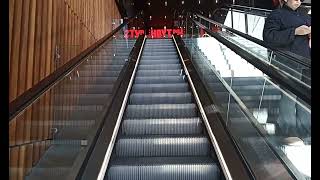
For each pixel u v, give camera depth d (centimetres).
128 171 401
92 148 399
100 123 457
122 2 1872
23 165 441
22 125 435
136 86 752
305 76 374
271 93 448
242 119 480
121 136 497
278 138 392
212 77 707
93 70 717
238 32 593
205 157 440
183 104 617
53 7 679
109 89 657
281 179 332
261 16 990
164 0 2512
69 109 558
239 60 612
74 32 852
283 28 461
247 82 561
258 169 343
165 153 466
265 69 365
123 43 1178
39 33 598
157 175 400
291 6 464
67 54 768
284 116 401
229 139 417
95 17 1138
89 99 601
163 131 535
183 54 1037
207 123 498
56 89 521
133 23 1752
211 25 1010
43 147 462
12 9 493
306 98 278
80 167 349
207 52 895
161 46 1314
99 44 646
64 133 467
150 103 682
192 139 471
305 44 449
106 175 393
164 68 943
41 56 605
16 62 500
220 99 573
